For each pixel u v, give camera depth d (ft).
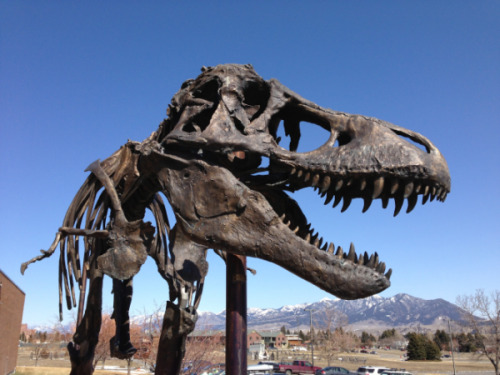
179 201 15.55
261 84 16.65
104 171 19.61
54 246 17.83
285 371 114.01
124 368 128.06
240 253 14.10
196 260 21.83
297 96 15.90
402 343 409.28
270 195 16.25
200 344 68.54
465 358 255.91
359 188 13.42
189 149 16.51
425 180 12.61
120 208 18.56
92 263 19.75
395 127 14.28
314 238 14.33
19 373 101.81
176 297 20.18
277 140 17.38
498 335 92.38
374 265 13.10
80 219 20.71
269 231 13.76
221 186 14.70
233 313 17.24
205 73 17.44
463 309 99.35
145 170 17.88
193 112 16.94
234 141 14.99
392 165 12.69
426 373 146.10
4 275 85.56
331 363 185.47
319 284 12.98
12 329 102.37
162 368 18.97
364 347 394.52
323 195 14.37
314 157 13.93
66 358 179.83
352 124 14.30
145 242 18.62
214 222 14.53
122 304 21.52
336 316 186.19
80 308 19.29
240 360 16.76
